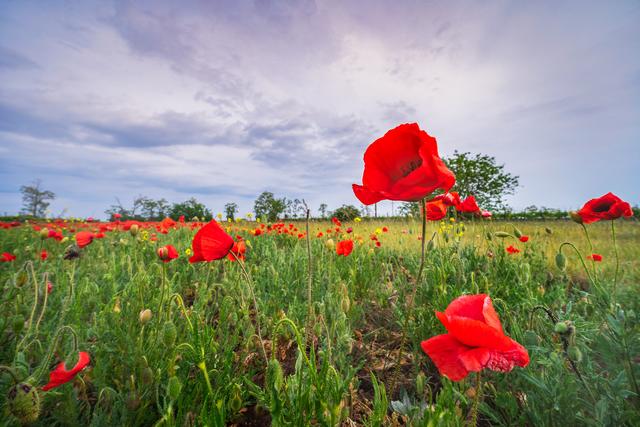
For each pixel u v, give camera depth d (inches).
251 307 129.1
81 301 102.8
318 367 78.3
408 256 200.4
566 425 57.8
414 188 47.1
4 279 132.1
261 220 351.9
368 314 129.8
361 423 68.1
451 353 40.9
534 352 67.5
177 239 289.4
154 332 80.7
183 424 56.4
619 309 73.8
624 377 61.5
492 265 141.1
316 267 159.9
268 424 69.2
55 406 64.9
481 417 70.4
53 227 398.9
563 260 93.6
